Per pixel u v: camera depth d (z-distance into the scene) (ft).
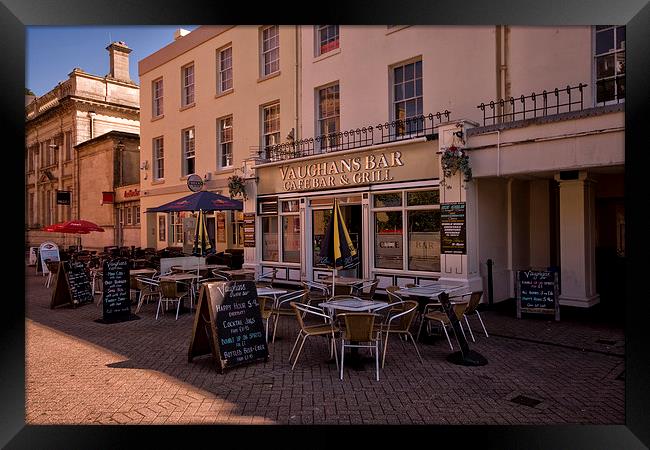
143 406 15.52
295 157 40.73
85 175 81.35
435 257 31.76
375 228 35.09
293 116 44.47
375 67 37.93
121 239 73.20
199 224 34.47
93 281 40.16
